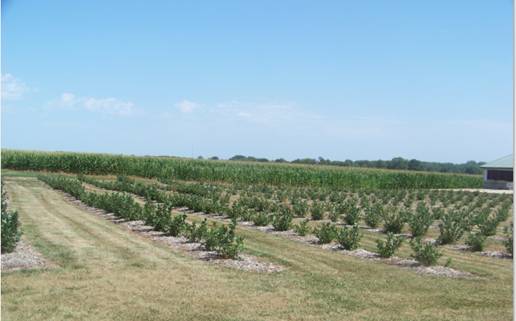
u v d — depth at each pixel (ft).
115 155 203.62
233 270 41.91
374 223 76.02
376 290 37.52
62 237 54.29
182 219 57.47
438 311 32.89
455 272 44.47
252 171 190.90
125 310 30.71
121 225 66.33
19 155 189.67
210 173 187.42
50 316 29.01
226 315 30.66
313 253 51.08
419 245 47.75
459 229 63.16
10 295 32.19
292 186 190.90
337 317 31.04
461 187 242.58
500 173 226.38
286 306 32.83
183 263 43.50
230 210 80.94
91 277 37.40
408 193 163.22
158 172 189.78
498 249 58.75
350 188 184.14
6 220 43.55
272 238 60.49
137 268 41.01
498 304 34.76
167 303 32.40
